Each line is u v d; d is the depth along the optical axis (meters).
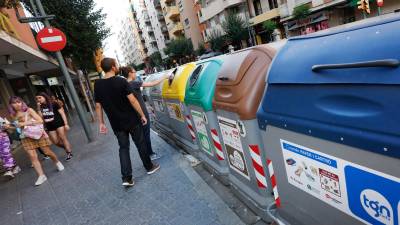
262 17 28.36
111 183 4.41
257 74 2.44
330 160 1.59
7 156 6.21
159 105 6.27
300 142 1.79
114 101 3.95
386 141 1.23
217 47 32.91
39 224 3.65
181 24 47.81
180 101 4.46
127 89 3.93
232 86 2.62
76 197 4.23
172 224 2.90
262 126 2.15
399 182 1.23
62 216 3.72
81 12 16.27
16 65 11.84
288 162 1.98
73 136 10.35
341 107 1.47
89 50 17.12
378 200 1.36
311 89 1.66
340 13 22.05
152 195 3.65
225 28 30.80
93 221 3.39
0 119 6.23
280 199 2.24
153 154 5.07
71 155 6.91
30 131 5.20
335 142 1.51
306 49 1.81
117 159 5.64
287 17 25.27
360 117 1.35
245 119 2.45
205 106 3.33
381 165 1.29
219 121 3.08
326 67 1.51
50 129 6.65
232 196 3.17
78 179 5.04
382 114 1.26
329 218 1.75
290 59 1.91
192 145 4.64
